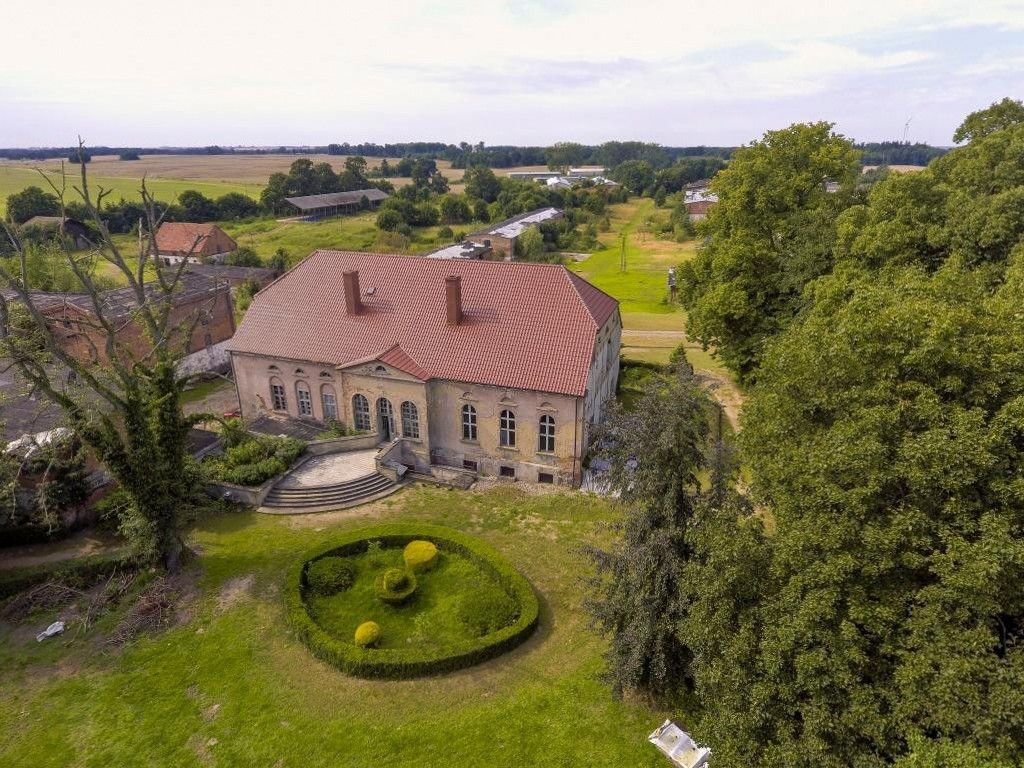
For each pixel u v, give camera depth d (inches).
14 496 1380.4
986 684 611.8
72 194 5821.9
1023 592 635.5
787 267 2043.6
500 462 1764.3
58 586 1298.0
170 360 1364.4
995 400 743.1
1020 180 1900.8
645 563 935.7
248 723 1018.1
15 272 2773.1
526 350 1704.0
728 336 2165.4
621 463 1028.5
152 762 956.0
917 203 1795.0
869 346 794.2
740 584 772.6
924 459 672.4
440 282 1909.4
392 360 1721.2
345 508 1630.2
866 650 695.1
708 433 976.9
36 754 970.7
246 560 1427.2
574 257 5354.3
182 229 4554.6
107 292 2361.0
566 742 978.7
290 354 1889.8
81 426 1243.8
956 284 935.7
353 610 1269.7
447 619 1238.3
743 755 732.0
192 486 1461.6
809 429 871.7
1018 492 649.0
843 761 671.1
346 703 1052.5
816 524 719.1
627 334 3152.1
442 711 1036.5
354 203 7244.1
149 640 1197.1
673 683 995.9
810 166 2215.8
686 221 6077.8
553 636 1197.1
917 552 681.6
